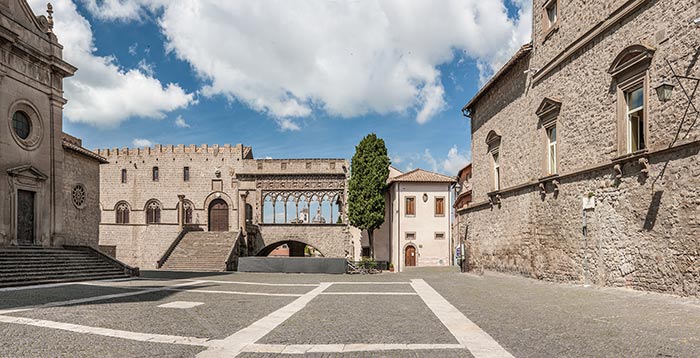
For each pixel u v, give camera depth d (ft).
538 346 21.89
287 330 27.30
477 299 40.96
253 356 20.99
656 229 38.24
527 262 64.44
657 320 27.09
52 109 89.04
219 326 28.68
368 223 145.79
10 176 77.77
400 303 39.70
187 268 119.96
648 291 39.06
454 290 49.65
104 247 143.74
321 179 164.86
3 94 77.05
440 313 33.17
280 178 165.48
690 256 34.47
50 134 88.48
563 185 54.54
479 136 89.51
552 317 29.81
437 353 20.99
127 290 52.49
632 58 40.96
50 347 22.62
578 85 51.52
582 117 50.52
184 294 48.42
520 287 50.88
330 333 26.23
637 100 42.04
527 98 65.51
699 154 33.78
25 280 60.13
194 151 172.04
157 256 162.50
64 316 32.12
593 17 48.37
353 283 63.57
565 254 53.72
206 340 24.47
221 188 169.68
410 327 27.73
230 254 122.11
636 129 42.14
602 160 46.57
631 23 42.22
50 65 88.22
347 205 161.79
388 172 150.61
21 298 43.37
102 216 172.35
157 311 35.09
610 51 45.44
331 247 159.33
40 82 86.02
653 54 38.70
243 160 169.58
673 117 36.35
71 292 49.75
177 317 32.19
